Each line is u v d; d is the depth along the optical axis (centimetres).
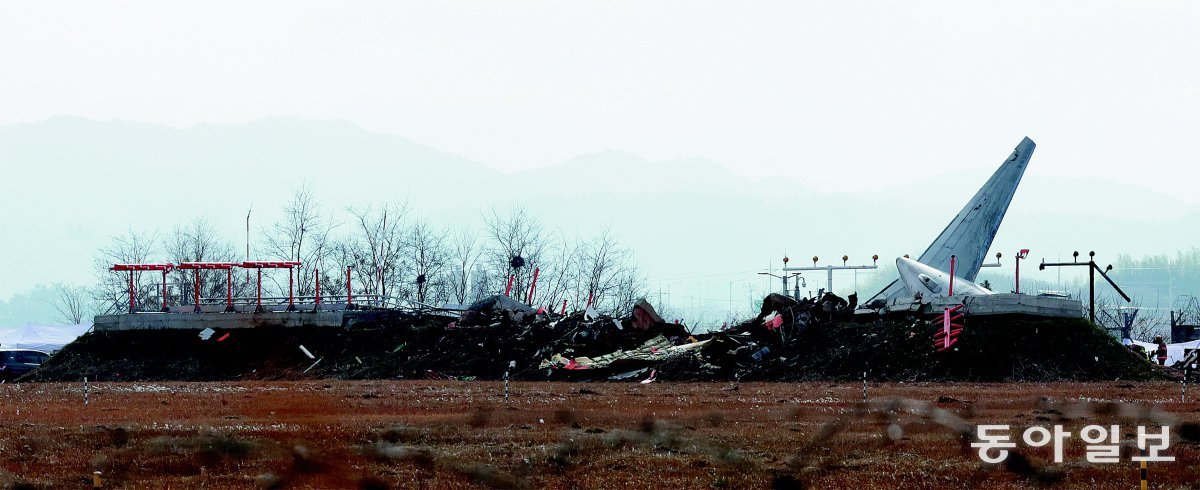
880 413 5134
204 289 14188
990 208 12206
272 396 6412
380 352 9019
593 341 8975
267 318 9400
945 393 6675
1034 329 8406
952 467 3734
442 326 9388
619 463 3766
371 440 4191
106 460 3769
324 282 13662
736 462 3781
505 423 4794
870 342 8531
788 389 7175
